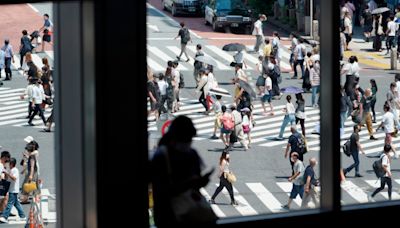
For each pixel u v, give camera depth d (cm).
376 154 4744
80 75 993
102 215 976
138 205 989
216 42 6806
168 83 5075
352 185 4319
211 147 4891
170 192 995
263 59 5525
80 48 985
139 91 973
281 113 5406
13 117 5275
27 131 5072
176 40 6862
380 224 1117
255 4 7106
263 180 4428
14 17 7331
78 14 987
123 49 962
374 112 5028
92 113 974
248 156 4766
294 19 6862
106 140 965
